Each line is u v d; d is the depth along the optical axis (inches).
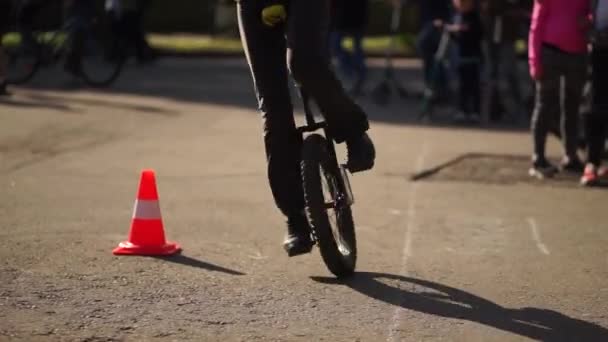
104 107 1064.8
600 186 714.8
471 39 1037.2
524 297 451.5
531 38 729.0
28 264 479.2
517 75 1096.8
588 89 732.7
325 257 451.8
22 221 571.8
